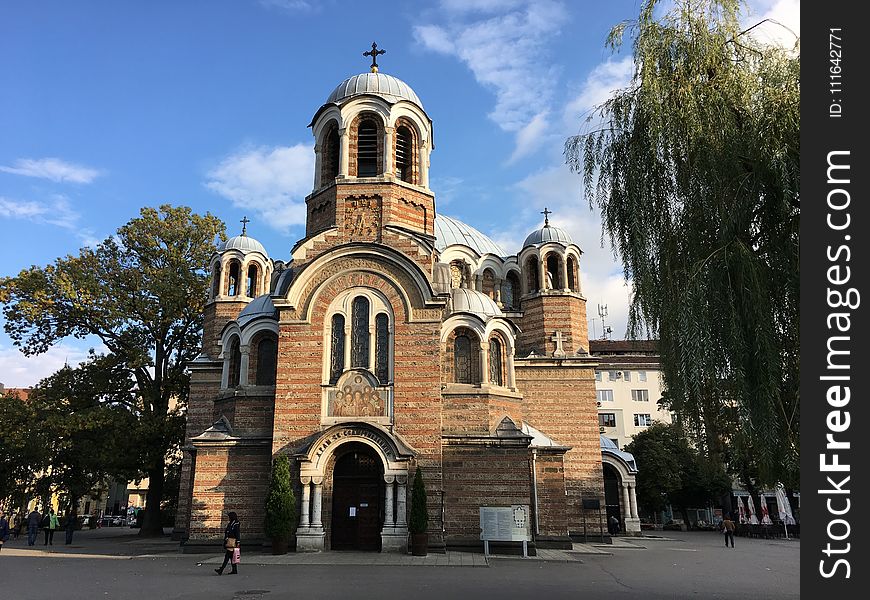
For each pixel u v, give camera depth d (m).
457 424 35.31
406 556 28.39
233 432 34.41
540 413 41.03
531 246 45.94
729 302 15.07
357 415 31.33
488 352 36.97
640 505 73.56
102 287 48.19
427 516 29.31
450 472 32.28
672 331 16.12
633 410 91.44
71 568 26.30
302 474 30.27
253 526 32.06
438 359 31.78
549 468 35.78
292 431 31.33
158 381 50.91
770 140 15.24
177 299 49.94
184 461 42.12
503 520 30.53
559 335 42.97
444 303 32.19
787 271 14.96
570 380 41.50
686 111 16.56
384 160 35.97
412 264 32.81
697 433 17.25
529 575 23.86
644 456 70.62
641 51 17.77
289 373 32.00
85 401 48.47
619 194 17.80
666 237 16.92
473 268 45.75
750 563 30.88
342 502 31.33
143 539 48.22
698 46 17.06
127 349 49.22
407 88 39.09
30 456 48.03
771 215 15.69
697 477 70.94
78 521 69.50
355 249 33.19
